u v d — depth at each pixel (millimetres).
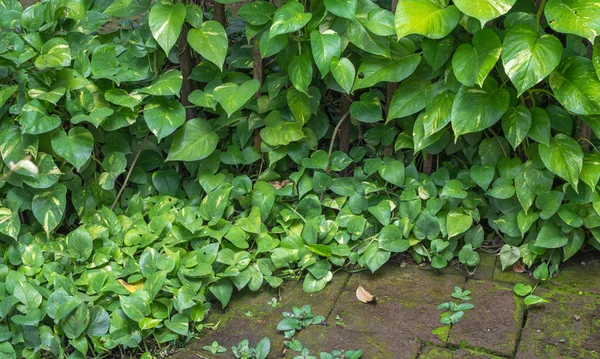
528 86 1737
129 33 2057
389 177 1982
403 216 1975
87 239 1842
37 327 1711
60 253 1848
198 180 2057
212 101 1947
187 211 1922
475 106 1844
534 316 1790
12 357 1656
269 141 1995
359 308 1828
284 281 1926
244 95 1914
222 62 1919
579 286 1878
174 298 1762
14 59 1856
